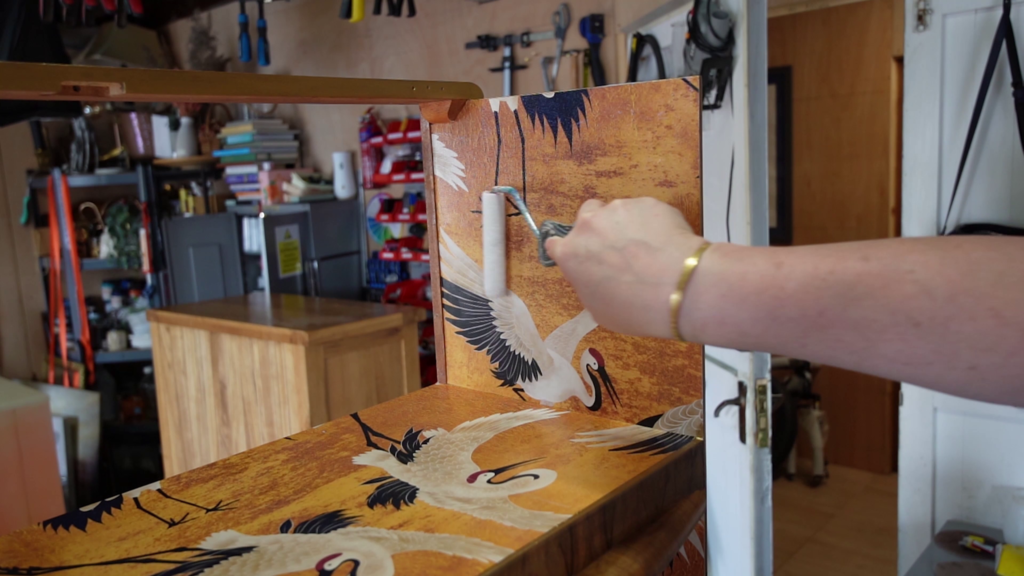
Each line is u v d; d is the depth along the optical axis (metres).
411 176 3.00
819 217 3.29
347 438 0.70
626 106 0.65
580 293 0.51
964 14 1.67
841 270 0.41
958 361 0.39
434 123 0.80
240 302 2.15
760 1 1.50
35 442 1.64
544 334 0.75
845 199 3.20
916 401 1.88
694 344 0.65
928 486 1.89
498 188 0.74
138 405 3.64
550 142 0.71
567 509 0.53
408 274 3.31
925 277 0.40
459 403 0.78
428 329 2.92
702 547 0.70
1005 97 1.66
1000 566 1.59
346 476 0.61
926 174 1.78
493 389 0.81
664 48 2.04
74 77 0.50
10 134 3.69
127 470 3.44
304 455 0.66
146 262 3.53
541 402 0.77
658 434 0.68
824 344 0.42
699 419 0.66
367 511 0.54
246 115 3.77
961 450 1.83
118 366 3.87
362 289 3.47
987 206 1.72
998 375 0.39
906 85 1.77
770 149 3.37
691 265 0.45
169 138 3.76
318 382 1.71
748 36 1.51
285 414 1.75
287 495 0.58
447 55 3.02
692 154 0.62
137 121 3.76
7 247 3.72
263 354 1.77
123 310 3.72
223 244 3.49
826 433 3.29
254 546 0.50
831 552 2.67
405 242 3.13
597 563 0.53
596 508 0.54
